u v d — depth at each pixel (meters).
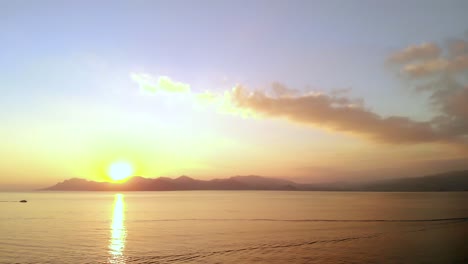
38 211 133.50
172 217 108.94
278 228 79.94
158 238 65.06
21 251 53.12
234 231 74.81
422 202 195.38
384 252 51.22
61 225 86.88
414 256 48.66
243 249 53.81
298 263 44.91
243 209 145.88
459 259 46.91
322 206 165.12
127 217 109.06
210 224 88.75
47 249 54.53
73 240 62.88
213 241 61.22
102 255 50.34
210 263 45.38
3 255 50.53
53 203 195.50
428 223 88.50
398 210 133.00
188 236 67.50
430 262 45.44
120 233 72.06
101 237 66.44
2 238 65.38
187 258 48.25
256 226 84.19
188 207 161.12
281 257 48.38
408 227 80.44
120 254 50.84
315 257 48.16
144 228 80.69
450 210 130.88
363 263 44.84
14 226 84.62
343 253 50.78
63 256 49.84
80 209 145.88
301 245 56.94
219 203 199.12
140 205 178.00
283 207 159.75
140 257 48.94
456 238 64.00
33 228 80.62
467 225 83.88
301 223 90.00
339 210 137.12
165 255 50.06
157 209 146.62
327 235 68.06
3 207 157.12
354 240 61.91
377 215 112.00
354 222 92.06
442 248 54.25
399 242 59.69
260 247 55.41
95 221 96.69
